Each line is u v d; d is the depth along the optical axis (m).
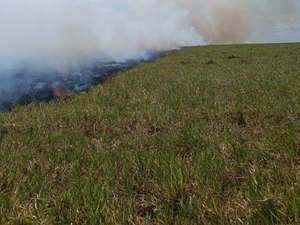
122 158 5.48
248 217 3.58
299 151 5.29
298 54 28.50
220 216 3.63
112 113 8.42
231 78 13.66
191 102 9.45
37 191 4.47
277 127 6.57
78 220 3.74
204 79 13.47
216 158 5.19
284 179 4.30
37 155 5.73
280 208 3.68
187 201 4.04
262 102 8.79
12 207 3.96
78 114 8.43
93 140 6.60
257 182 4.36
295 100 8.54
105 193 4.34
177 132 6.76
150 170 5.09
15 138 6.58
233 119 7.88
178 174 4.54
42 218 3.76
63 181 4.78
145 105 9.23
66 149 6.06
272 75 13.98
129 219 3.74
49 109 9.03
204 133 6.54
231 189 4.30
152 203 4.14
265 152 5.36
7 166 5.07
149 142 6.27
